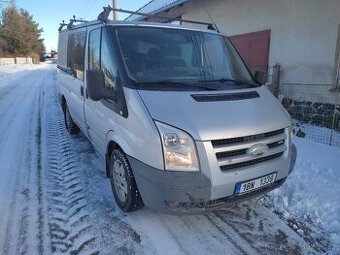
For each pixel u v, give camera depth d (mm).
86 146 6297
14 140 6762
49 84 19703
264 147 3191
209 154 2902
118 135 3592
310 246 3234
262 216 3744
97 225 3549
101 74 3676
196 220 3664
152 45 3979
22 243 3244
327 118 7840
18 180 4703
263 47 9914
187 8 14531
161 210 3098
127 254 3105
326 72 7969
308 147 6047
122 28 4059
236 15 11125
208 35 4551
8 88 16844
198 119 3016
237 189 3105
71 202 4035
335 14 7605
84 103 5051
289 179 4594
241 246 3229
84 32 5188
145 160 3088
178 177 2920
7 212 3814
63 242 3268
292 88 8859
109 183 4562
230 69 4281
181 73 3852
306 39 8406
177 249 3184
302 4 8406
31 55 58844
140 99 3238
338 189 4281
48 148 6191
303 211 3809
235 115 3178
